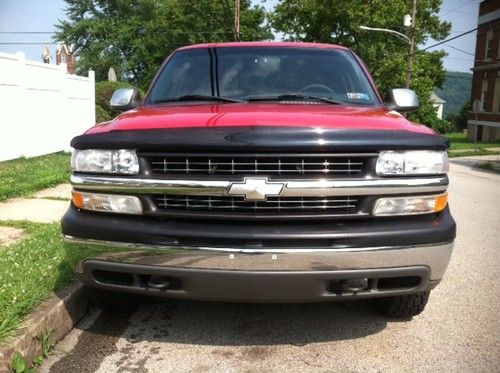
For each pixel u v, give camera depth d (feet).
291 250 9.43
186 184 9.62
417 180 9.89
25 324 10.46
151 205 9.93
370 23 129.29
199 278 9.73
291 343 11.50
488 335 12.01
